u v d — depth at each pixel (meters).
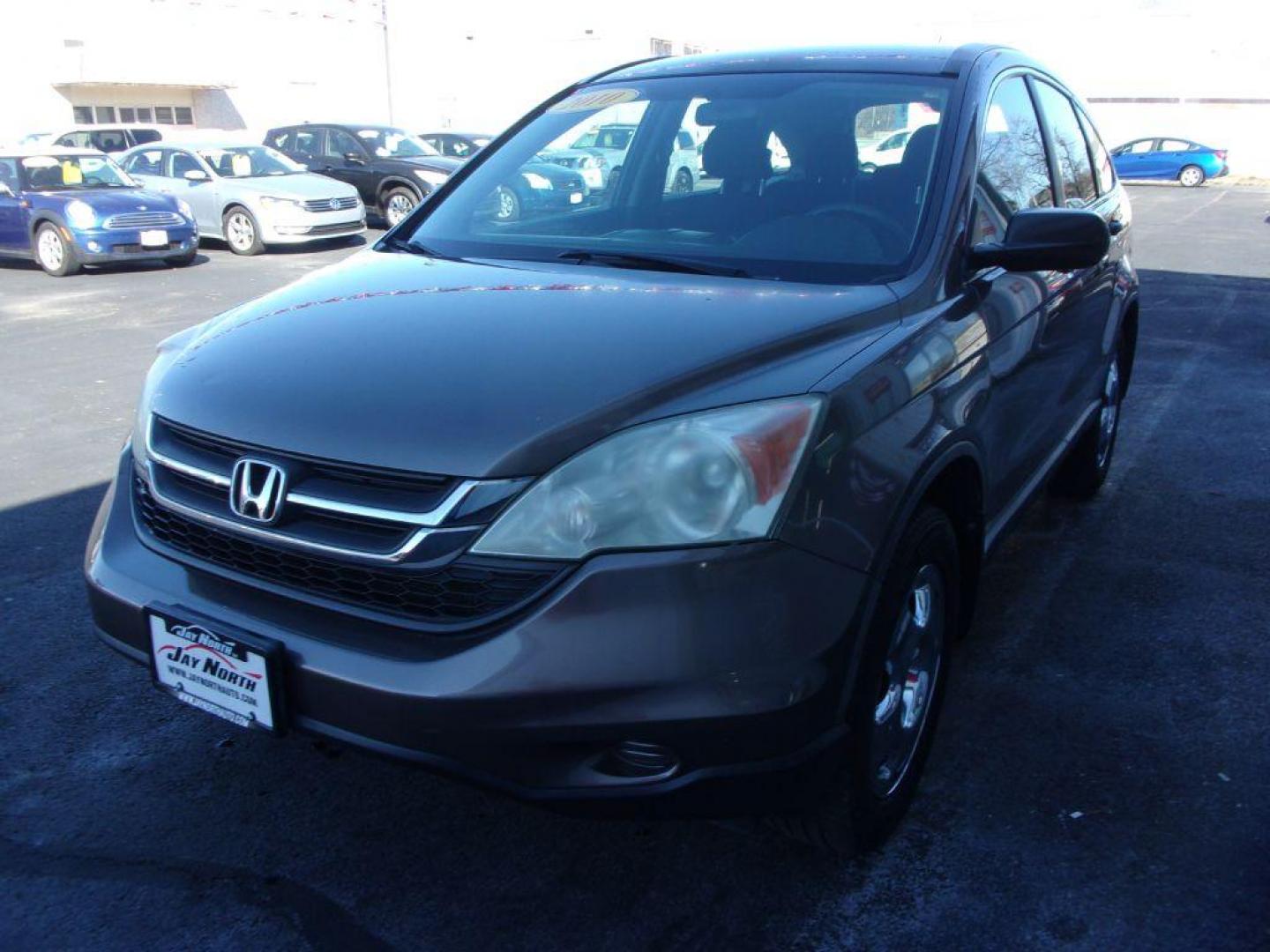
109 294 11.88
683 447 2.09
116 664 3.70
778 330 2.44
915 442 2.47
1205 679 3.60
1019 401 3.31
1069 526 4.96
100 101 32.69
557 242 3.27
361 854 2.76
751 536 2.08
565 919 2.54
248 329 2.75
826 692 2.18
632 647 2.04
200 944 2.46
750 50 3.89
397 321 2.65
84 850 2.77
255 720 2.31
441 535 2.11
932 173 3.08
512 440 2.12
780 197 3.20
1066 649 3.79
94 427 6.61
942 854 2.75
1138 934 2.48
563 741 2.07
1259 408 7.02
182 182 15.66
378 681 2.12
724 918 2.54
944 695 2.93
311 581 2.28
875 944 2.46
